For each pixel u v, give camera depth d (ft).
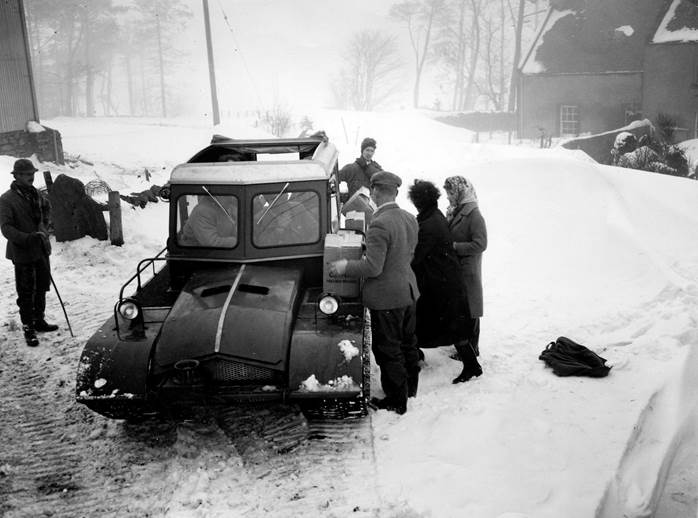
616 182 37.70
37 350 22.82
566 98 127.95
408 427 16.76
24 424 17.85
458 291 18.92
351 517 13.24
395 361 17.38
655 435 16.31
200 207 18.39
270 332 15.72
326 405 15.74
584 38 127.13
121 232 34.22
